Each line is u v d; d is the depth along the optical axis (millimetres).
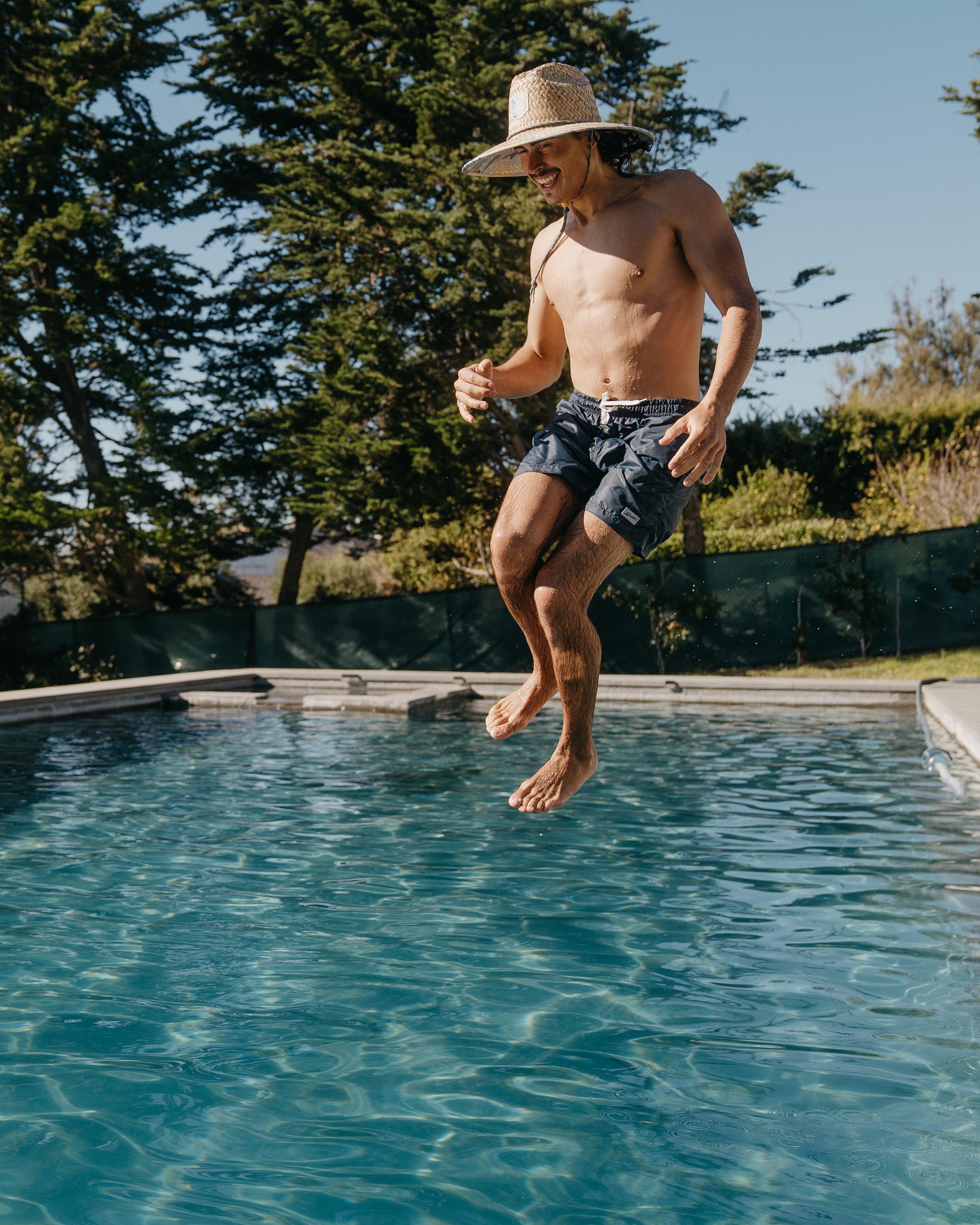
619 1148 2963
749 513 24672
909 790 8188
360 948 4715
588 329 2873
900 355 46500
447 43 21094
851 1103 3230
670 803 7820
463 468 21891
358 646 18938
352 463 21578
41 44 22453
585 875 5891
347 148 21047
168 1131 3066
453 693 15133
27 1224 2578
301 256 22938
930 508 21344
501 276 20281
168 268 23203
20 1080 3402
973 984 4207
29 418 23062
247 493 24562
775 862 6125
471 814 7531
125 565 23734
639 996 4121
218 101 24156
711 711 13609
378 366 21547
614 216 2826
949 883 5641
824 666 17484
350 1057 3576
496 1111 3182
